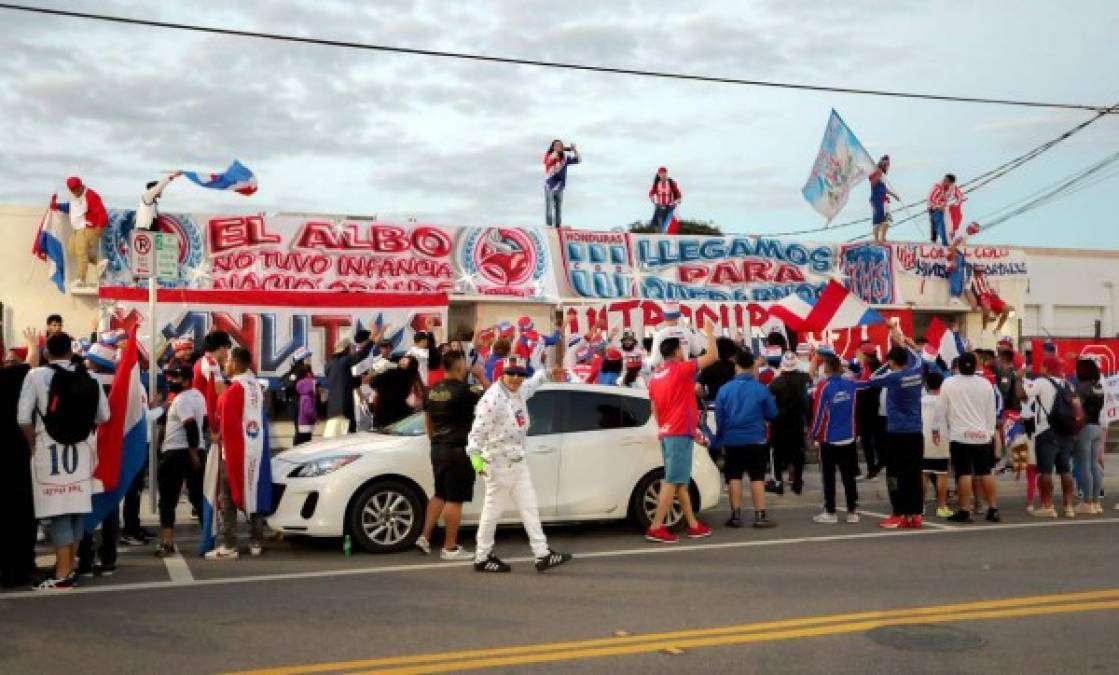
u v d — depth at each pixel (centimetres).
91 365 916
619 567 882
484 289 1873
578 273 1972
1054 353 1355
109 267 1661
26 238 1627
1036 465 1217
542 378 891
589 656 600
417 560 915
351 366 1318
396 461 958
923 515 1212
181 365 1027
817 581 820
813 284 2166
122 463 859
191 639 639
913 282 2300
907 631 657
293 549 979
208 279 1689
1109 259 4022
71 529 802
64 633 654
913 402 1111
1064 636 647
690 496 1098
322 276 1772
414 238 1847
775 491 1380
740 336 1962
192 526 1120
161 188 1600
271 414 1638
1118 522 1166
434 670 572
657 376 1038
